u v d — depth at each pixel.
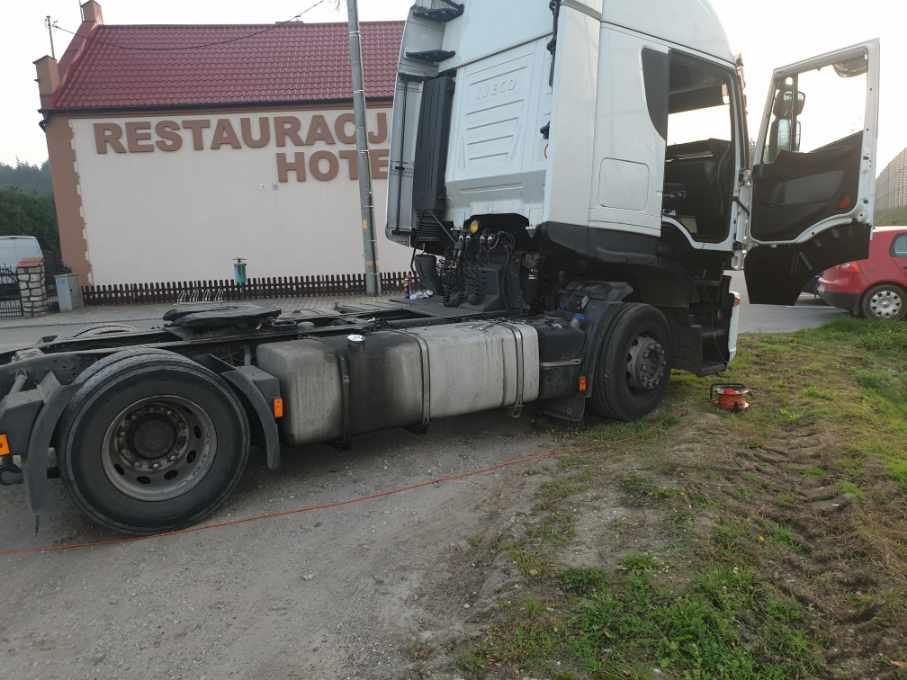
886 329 9.77
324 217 17.44
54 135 16.48
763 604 2.89
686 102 5.90
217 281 17.08
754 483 4.24
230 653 2.73
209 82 17.62
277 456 4.09
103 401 3.52
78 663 2.67
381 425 4.54
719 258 6.42
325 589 3.22
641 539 3.47
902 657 2.54
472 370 4.90
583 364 5.48
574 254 5.50
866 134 5.56
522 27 5.41
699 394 6.57
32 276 14.98
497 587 3.10
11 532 3.85
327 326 5.10
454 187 6.13
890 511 3.78
